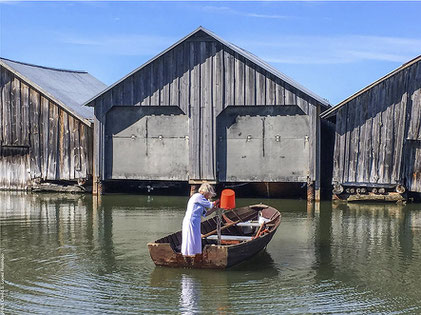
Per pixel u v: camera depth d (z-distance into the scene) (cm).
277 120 2455
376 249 1541
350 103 2395
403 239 1669
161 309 1054
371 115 2373
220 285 1198
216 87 2477
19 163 2814
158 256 1309
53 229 1794
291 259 1427
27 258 1420
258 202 2453
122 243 1591
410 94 2322
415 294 1153
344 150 2412
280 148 2456
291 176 2450
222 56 2466
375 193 2391
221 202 1342
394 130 2347
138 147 2591
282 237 1692
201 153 2503
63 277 1252
